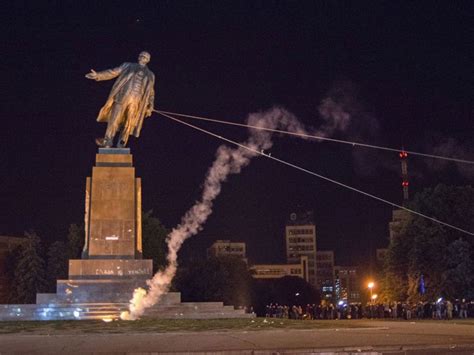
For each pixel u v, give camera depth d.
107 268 32.53
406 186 88.94
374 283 88.00
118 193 33.81
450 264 64.06
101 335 21.23
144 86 35.06
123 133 35.22
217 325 24.77
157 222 66.19
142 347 17.53
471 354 17.69
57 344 18.50
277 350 16.78
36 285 78.25
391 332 22.08
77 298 31.08
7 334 21.92
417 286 64.19
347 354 16.88
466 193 67.88
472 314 56.19
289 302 124.50
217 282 80.75
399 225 71.81
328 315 64.25
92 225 33.34
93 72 34.81
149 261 32.91
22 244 84.94
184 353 16.27
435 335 21.06
